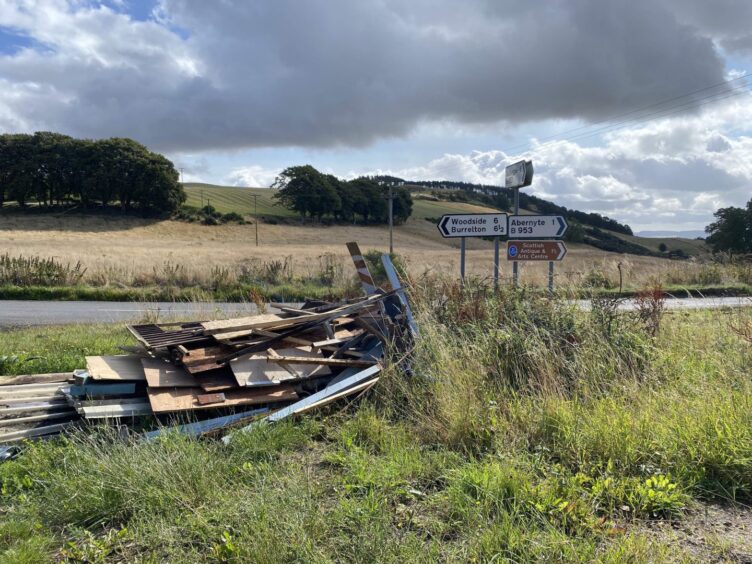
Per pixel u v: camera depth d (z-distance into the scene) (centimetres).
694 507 372
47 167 9569
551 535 318
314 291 1930
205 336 601
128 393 570
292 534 325
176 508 376
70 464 437
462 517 354
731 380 614
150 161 9962
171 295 1842
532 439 477
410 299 816
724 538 331
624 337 695
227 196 14362
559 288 856
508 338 653
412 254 4991
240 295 1853
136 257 3325
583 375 601
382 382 601
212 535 341
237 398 562
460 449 474
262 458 462
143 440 464
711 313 1005
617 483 389
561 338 677
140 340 616
